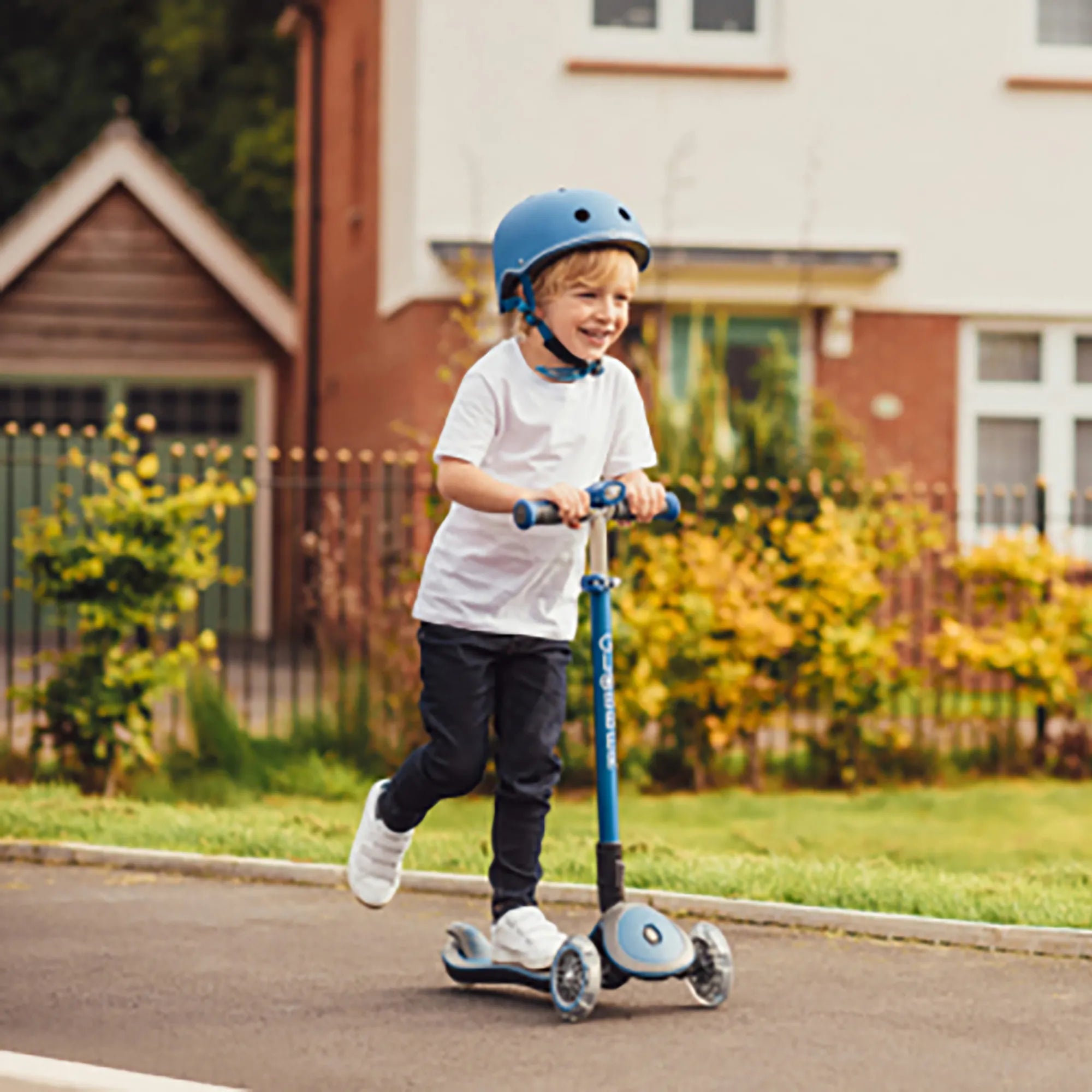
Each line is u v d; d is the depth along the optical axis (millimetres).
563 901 8547
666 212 19109
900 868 9297
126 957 7277
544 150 19062
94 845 9656
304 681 18234
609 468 6707
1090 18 19828
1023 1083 5539
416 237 19016
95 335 26062
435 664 6555
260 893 8750
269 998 6566
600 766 6371
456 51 19000
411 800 6676
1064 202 19688
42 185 38219
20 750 12602
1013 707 13523
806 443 16297
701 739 12711
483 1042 5941
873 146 19375
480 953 6766
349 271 22938
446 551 6547
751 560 12773
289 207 36438
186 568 11938
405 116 19547
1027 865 9539
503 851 6641
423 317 19078
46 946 7484
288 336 25984
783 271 18969
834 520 12898
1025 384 19781
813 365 19406
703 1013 6387
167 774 12180
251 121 36844
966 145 19531
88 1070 5562
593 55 19234
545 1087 5410
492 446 6441
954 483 19578
